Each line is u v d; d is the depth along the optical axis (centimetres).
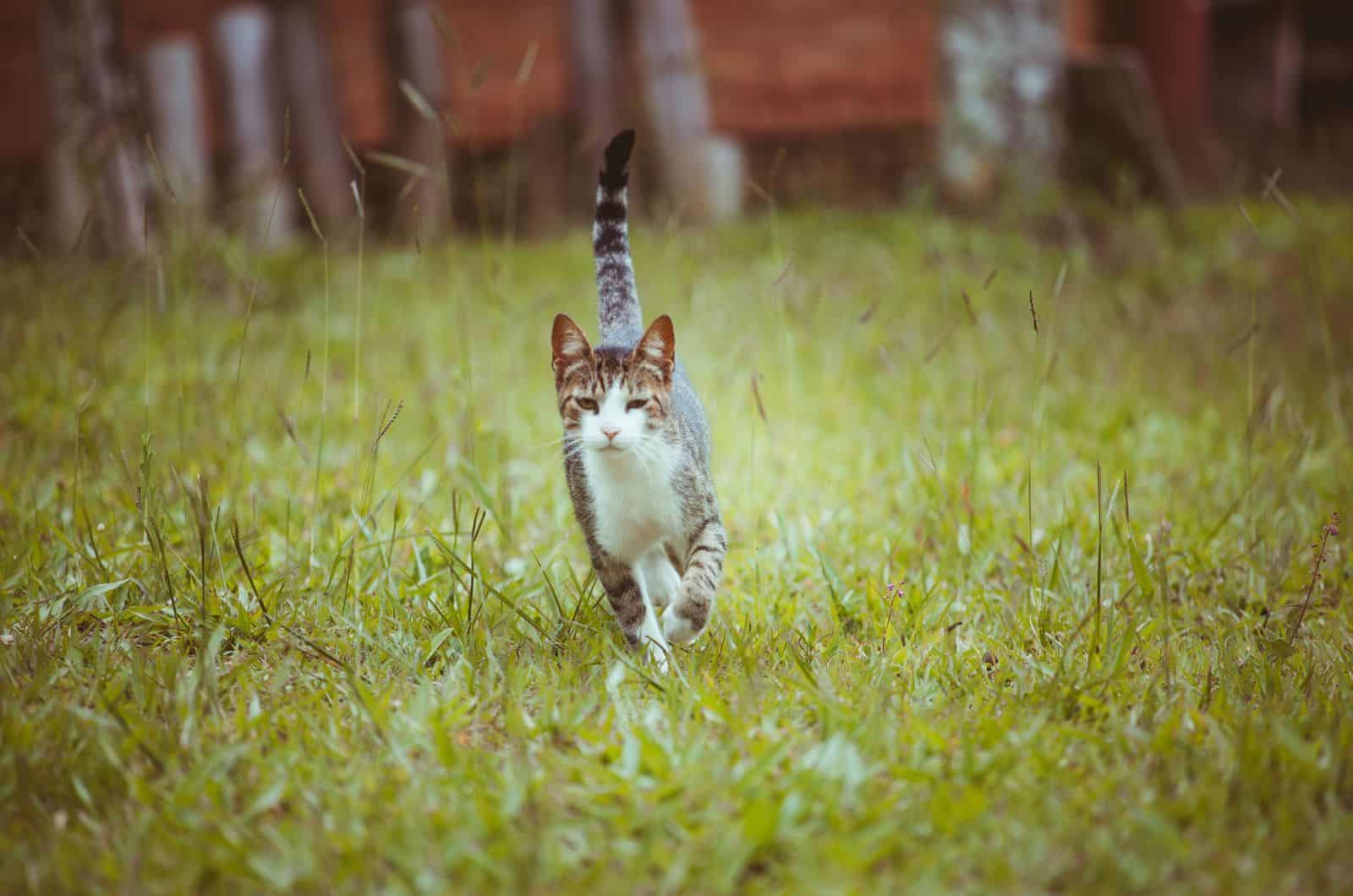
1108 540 601
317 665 479
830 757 388
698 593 498
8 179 1562
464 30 1708
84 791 375
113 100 1161
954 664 480
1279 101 1923
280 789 377
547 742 420
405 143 1520
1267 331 940
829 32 1777
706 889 337
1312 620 528
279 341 955
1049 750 409
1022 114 1418
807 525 633
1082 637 500
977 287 1098
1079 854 348
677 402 546
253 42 1514
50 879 341
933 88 1762
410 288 1062
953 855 348
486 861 340
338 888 338
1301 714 426
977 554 598
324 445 762
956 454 721
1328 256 1196
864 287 1123
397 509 558
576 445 520
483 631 498
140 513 552
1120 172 1369
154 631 507
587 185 1571
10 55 1736
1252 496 631
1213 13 1927
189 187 1069
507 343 922
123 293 720
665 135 1523
